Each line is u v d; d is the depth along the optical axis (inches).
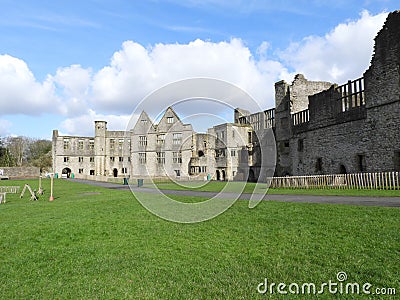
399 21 868.6
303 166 1331.2
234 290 220.4
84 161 2896.2
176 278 243.8
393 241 279.3
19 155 3673.7
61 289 230.2
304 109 1467.8
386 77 909.2
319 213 406.0
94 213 498.6
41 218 464.4
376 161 945.5
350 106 1066.7
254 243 314.3
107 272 258.7
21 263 282.2
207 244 319.3
